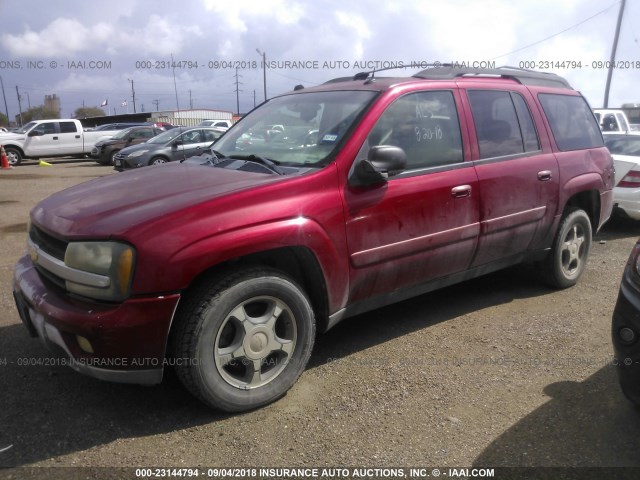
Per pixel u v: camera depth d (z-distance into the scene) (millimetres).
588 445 2693
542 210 4434
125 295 2598
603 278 5352
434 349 3748
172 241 2629
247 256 2977
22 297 3096
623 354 2639
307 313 3119
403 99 3664
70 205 3109
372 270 3408
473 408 3025
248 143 3908
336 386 3258
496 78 4527
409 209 3500
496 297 4766
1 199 10875
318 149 3402
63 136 21453
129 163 14516
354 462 2580
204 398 2826
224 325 2820
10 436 2742
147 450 2654
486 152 4059
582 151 4910
